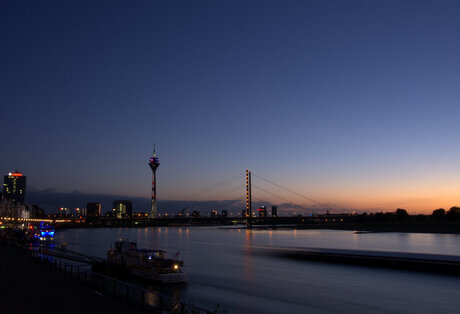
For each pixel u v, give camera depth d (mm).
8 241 112125
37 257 62250
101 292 32344
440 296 55375
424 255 90625
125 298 30219
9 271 44656
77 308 23891
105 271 69250
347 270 82688
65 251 104438
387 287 62312
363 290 60125
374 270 81625
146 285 62438
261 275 76875
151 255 68750
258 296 55469
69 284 34344
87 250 146625
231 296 55219
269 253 125688
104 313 22469
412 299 53531
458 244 169625
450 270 75688
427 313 46500
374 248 150125
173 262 65750
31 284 34281
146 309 25125
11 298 27344
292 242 194125
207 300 52281
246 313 45469
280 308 48250
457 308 48719
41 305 24812
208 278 72562
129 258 71875
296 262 99688
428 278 70188
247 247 156125
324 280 69875
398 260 85188
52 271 44719
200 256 119375
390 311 47219
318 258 105188
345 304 50656
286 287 62938
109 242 199000
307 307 48906
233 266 92688
